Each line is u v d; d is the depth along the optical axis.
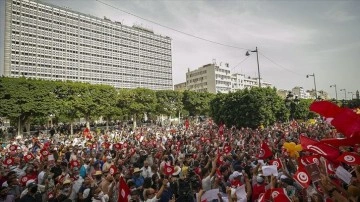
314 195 6.22
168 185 8.20
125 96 59.66
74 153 15.41
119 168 11.62
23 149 20.58
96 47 120.00
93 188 8.55
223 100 37.38
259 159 11.09
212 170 8.59
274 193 6.24
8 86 40.62
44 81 45.12
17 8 97.75
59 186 9.10
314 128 26.84
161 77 146.75
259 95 31.88
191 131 33.38
